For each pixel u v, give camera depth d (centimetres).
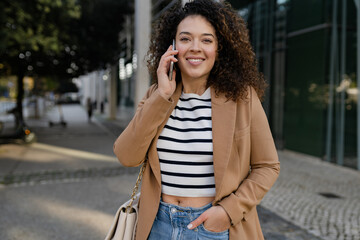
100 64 1429
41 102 2459
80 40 1259
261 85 155
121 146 138
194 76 140
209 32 139
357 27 666
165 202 141
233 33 143
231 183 132
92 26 1295
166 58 135
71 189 521
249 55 149
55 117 2256
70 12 961
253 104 140
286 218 401
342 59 711
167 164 139
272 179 134
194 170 136
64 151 887
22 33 814
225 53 145
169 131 140
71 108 3759
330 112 747
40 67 1243
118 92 3522
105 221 390
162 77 134
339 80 720
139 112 137
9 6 798
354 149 680
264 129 139
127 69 2864
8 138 1052
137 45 1080
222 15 139
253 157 139
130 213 151
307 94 832
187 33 139
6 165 701
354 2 671
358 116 666
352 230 365
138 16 1057
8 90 4253
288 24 891
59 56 1222
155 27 169
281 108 925
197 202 137
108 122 1809
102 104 2708
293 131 895
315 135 807
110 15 1304
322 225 379
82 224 380
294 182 576
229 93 136
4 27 789
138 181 151
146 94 156
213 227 129
